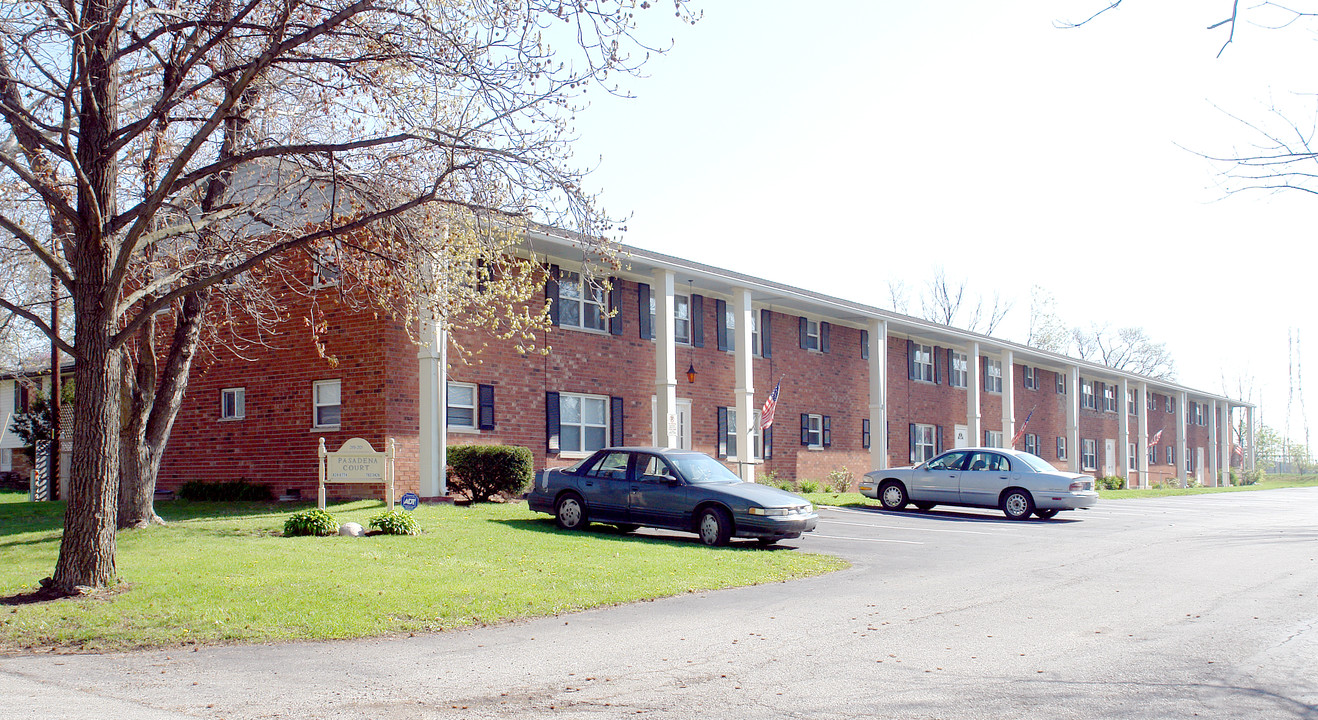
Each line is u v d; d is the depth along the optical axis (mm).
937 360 37000
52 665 7367
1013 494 21344
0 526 15898
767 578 11719
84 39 10016
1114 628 8641
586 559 12445
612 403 23781
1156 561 13641
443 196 11812
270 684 6734
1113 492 38531
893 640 8117
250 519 16125
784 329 29703
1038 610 9578
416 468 19812
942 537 16859
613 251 12062
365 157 12266
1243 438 95250
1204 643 7988
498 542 13727
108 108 10508
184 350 15625
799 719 5836
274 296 20812
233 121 12914
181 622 8617
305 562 11602
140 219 9914
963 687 6566
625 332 24328
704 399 26469
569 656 7551
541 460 21938
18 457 32969
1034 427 43594
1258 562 13547
